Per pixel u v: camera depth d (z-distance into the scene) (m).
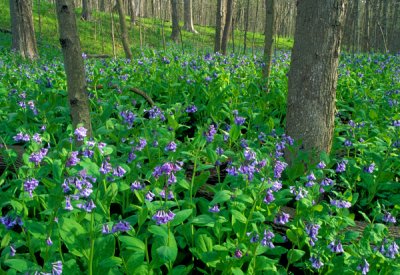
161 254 2.42
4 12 25.45
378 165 4.53
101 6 39.34
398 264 2.73
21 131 3.79
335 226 3.01
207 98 6.92
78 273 2.59
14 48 15.66
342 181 4.51
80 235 2.60
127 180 3.65
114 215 3.60
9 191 3.16
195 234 3.12
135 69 9.52
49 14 27.16
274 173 3.13
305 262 3.10
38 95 6.39
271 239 2.89
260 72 9.19
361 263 2.62
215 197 2.87
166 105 6.66
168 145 3.42
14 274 2.38
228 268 2.73
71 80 4.00
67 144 3.98
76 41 3.96
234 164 3.05
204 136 3.87
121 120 4.82
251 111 5.90
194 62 9.79
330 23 4.21
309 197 3.13
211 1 57.84
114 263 2.47
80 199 2.77
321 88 4.36
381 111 6.71
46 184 3.09
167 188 3.00
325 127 4.47
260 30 55.66
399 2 28.70
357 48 25.28
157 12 51.41
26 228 2.76
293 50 4.50
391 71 10.76
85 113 4.09
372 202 4.41
